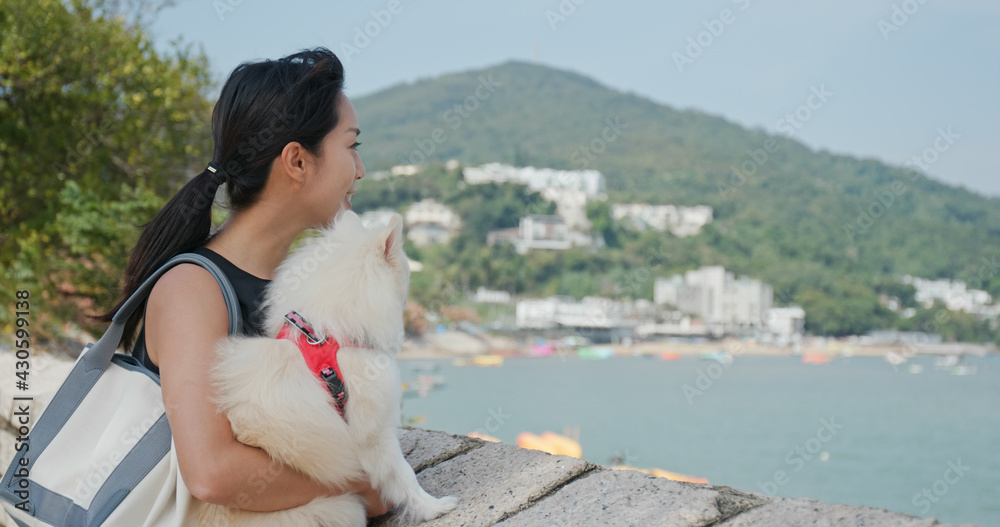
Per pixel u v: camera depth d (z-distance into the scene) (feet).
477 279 388.78
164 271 5.30
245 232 5.72
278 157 5.57
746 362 348.59
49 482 5.30
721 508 4.91
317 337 5.10
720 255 449.48
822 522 4.46
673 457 118.52
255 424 4.76
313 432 4.84
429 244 405.18
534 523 5.19
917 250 462.60
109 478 5.15
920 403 211.61
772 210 520.42
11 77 35.58
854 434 154.61
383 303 5.31
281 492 4.91
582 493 5.50
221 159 5.69
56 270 32.99
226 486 4.65
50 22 36.04
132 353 5.71
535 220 443.32
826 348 399.24
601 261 427.33
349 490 5.32
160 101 38.93
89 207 32.45
